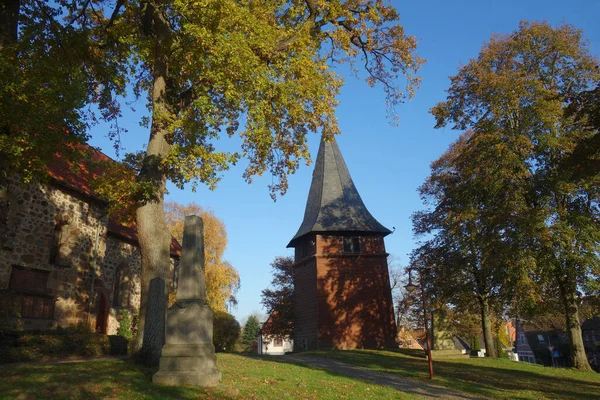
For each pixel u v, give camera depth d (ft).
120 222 44.09
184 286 33.91
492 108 79.92
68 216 59.77
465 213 84.74
